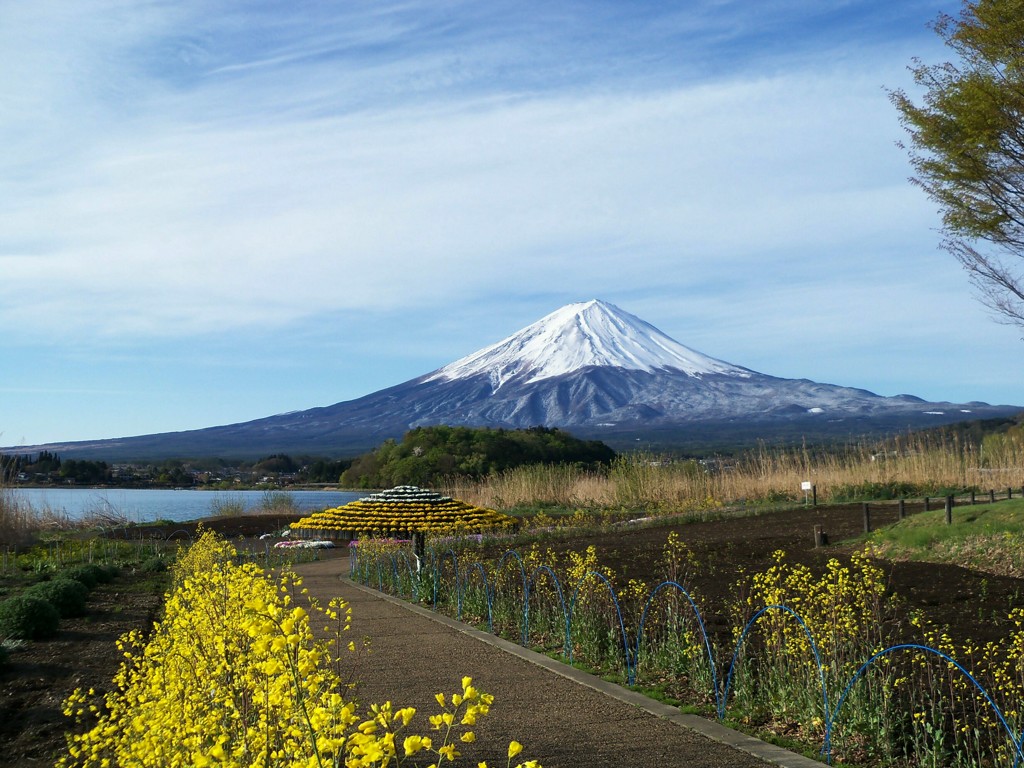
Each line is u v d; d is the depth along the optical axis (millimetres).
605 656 8258
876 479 27672
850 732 5664
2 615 9531
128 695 4977
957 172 16016
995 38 14914
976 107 15266
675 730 6070
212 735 3791
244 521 29844
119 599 12969
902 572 11219
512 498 32094
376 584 15047
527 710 6598
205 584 6145
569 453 59094
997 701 6016
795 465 29906
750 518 22094
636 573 12297
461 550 17438
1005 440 29312
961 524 13562
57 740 5977
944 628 8047
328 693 3443
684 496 28484
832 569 7844
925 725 5324
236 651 4500
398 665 8180
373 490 61062
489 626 10039
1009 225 16391
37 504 28531
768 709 6418
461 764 5398
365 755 2809
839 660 6531
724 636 8227
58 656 8602
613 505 28906
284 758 3439
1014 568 11078
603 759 5484
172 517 36844
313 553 22125
